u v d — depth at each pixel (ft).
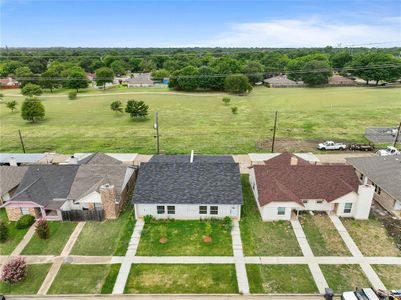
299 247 86.43
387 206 104.99
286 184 104.63
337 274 76.59
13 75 468.75
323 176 106.52
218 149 166.81
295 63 465.06
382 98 310.24
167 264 80.23
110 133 199.72
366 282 74.08
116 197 102.47
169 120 234.38
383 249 85.61
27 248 87.40
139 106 232.94
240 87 343.87
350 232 93.04
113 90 395.34
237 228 95.04
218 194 98.84
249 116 245.24
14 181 113.19
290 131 200.34
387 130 186.39
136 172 126.62
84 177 109.50
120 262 81.25
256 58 592.60
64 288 73.41
